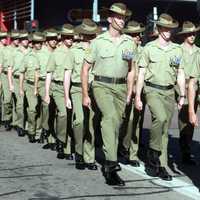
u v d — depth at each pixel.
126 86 8.31
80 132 9.12
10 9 29.27
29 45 13.09
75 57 9.22
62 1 27.91
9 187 7.94
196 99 9.06
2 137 12.85
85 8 28.06
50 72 10.27
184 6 28.59
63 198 7.34
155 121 8.48
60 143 10.12
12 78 13.33
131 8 28.22
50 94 10.41
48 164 9.59
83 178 8.51
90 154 9.13
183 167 9.53
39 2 27.58
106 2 27.25
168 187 8.00
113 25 8.14
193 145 11.89
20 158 10.13
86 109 9.02
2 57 14.11
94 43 8.22
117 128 8.17
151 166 8.70
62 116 9.93
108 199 7.30
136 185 8.09
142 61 8.54
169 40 8.56
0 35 14.21
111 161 8.05
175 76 8.59
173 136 13.32
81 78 8.55
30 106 12.14
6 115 14.10
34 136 12.18
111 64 8.12
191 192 7.72
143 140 12.39
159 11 28.75
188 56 9.34
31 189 7.83
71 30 10.02
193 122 7.89
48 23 27.84
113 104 8.16
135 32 10.07
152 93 8.50
